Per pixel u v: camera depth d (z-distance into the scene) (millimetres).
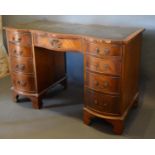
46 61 2672
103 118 2219
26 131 2262
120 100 2115
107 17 2664
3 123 2383
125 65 2035
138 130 2248
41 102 2660
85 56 2164
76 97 2881
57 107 2672
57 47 2279
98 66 2094
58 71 2936
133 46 2178
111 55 2006
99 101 2197
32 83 2588
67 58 3109
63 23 2822
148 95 2719
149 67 2615
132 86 2373
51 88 2877
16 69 2623
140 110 2568
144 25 2512
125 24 2600
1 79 3371
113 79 2072
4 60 3488
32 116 2504
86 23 2803
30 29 2432
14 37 2500
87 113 2311
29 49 2473
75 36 2152
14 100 2777
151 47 2539
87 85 2240
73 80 3193
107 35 2146
